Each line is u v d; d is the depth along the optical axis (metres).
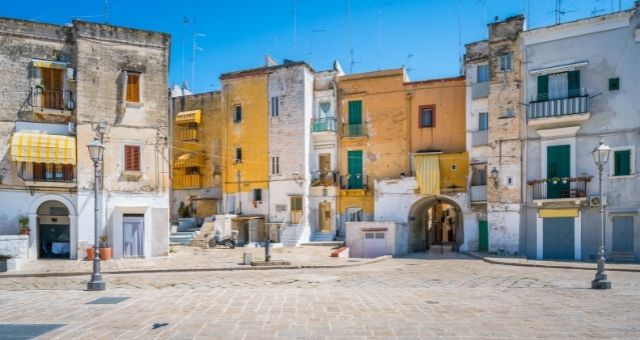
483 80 32.25
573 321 9.41
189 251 29.91
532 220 27.61
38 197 24.81
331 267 22.08
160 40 27.48
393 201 34.28
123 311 10.84
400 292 13.54
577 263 22.83
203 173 41.44
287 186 36.72
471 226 32.00
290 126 37.00
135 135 26.55
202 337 8.35
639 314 10.10
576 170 26.36
